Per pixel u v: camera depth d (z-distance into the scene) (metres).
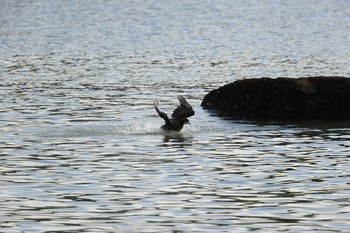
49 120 88.12
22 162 67.31
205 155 70.19
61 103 100.69
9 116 90.56
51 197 56.38
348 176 62.28
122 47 173.38
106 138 77.62
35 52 163.50
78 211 53.06
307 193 57.38
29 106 98.00
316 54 159.12
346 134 80.44
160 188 58.81
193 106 99.19
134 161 67.62
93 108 97.12
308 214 52.44
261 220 51.31
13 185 59.62
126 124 85.94
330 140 77.19
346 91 91.00
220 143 75.62
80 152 71.19
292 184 59.84
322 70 135.12
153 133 80.38
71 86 116.75
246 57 154.25
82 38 192.38
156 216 52.06
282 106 91.44
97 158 68.75
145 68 138.38
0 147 73.38
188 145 74.56
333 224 50.44
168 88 115.19
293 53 160.88
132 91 112.12
